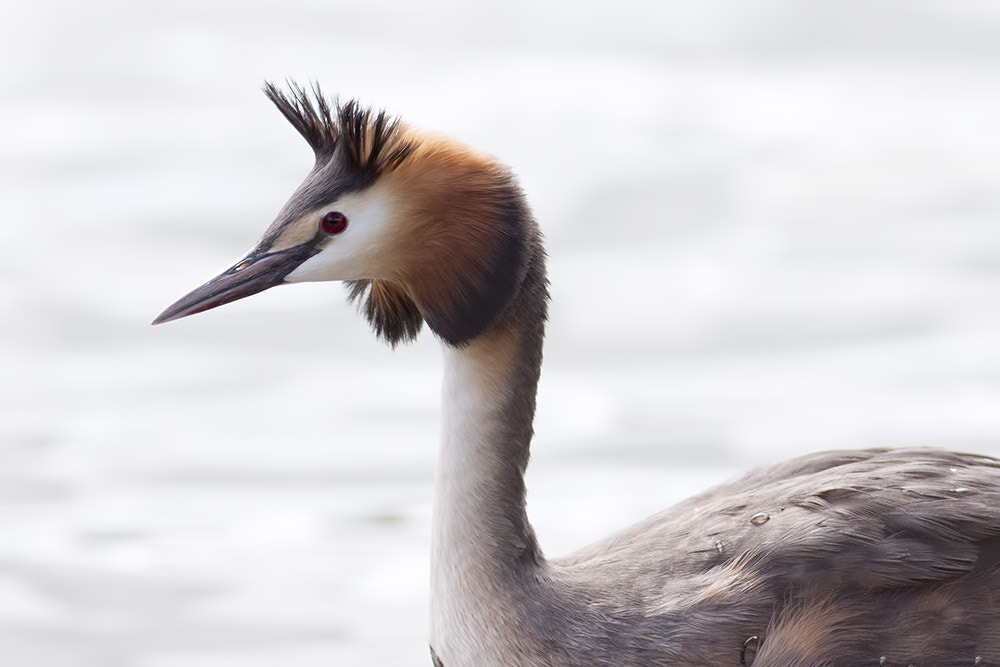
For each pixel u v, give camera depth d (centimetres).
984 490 1078
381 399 1697
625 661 1050
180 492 1498
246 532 1418
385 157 1049
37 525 1432
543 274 1089
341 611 1285
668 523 1128
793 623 1041
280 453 1571
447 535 1095
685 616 1053
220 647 1228
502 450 1084
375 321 1109
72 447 1586
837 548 1053
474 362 1080
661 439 1573
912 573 1046
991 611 1048
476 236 1056
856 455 1156
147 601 1302
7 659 1203
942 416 1598
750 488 1147
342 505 1466
